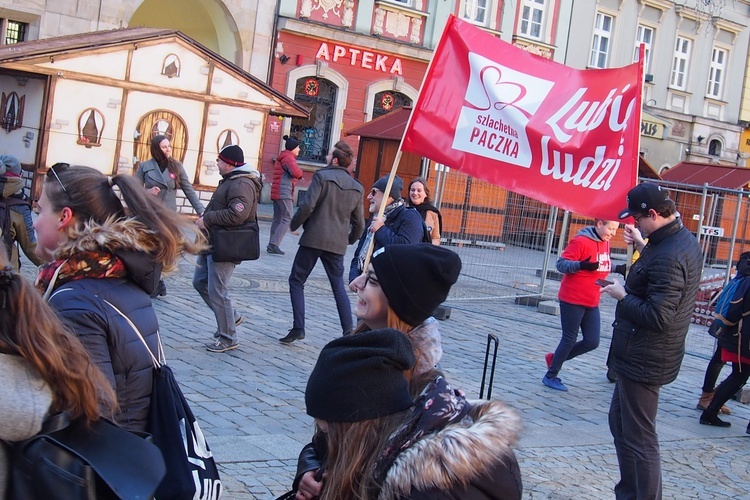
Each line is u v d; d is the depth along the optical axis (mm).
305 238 8789
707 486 6426
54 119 15477
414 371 2451
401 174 21562
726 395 8219
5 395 2178
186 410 3109
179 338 8438
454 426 2115
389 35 25891
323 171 8797
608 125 6855
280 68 24109
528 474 6039
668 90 33094
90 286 2980
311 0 24312
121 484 2260
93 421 2367
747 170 24109
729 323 8188
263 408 6645
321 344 9141
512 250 15445
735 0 34188
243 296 11172
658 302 5129
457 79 6871
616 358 5355
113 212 3074
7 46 15656
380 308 2549
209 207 8000
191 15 24000
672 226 5285
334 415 2197
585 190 6875
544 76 6984
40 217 3068
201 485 3031
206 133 17234
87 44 15477
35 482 2176
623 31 31344
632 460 5273
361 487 2135
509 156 6922
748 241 15500
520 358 10023
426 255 2498
